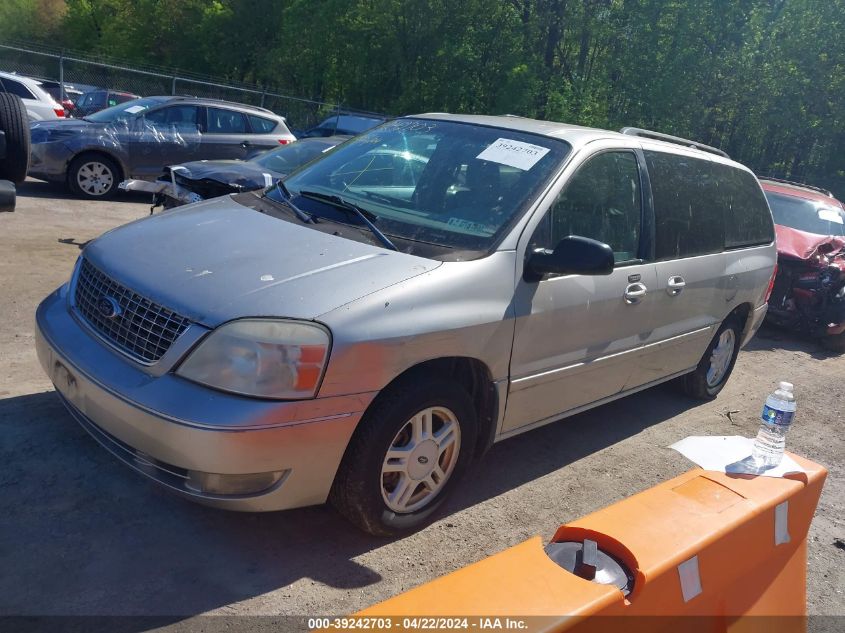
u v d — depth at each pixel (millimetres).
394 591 3109
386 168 4238
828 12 25344
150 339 3037
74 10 50125
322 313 2941
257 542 3305
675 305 4828
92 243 3744
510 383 3697
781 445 2840
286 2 39688
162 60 45281
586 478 4430
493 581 1892
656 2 25438
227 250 3367
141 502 3457
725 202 5496
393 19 30859
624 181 4461
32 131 11445
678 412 5758
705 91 25781
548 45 31031
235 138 12969
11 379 4543
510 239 3654
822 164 29078
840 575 3828
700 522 2320
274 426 2809
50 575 2918
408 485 3350
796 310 8531
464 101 30703
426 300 3205
